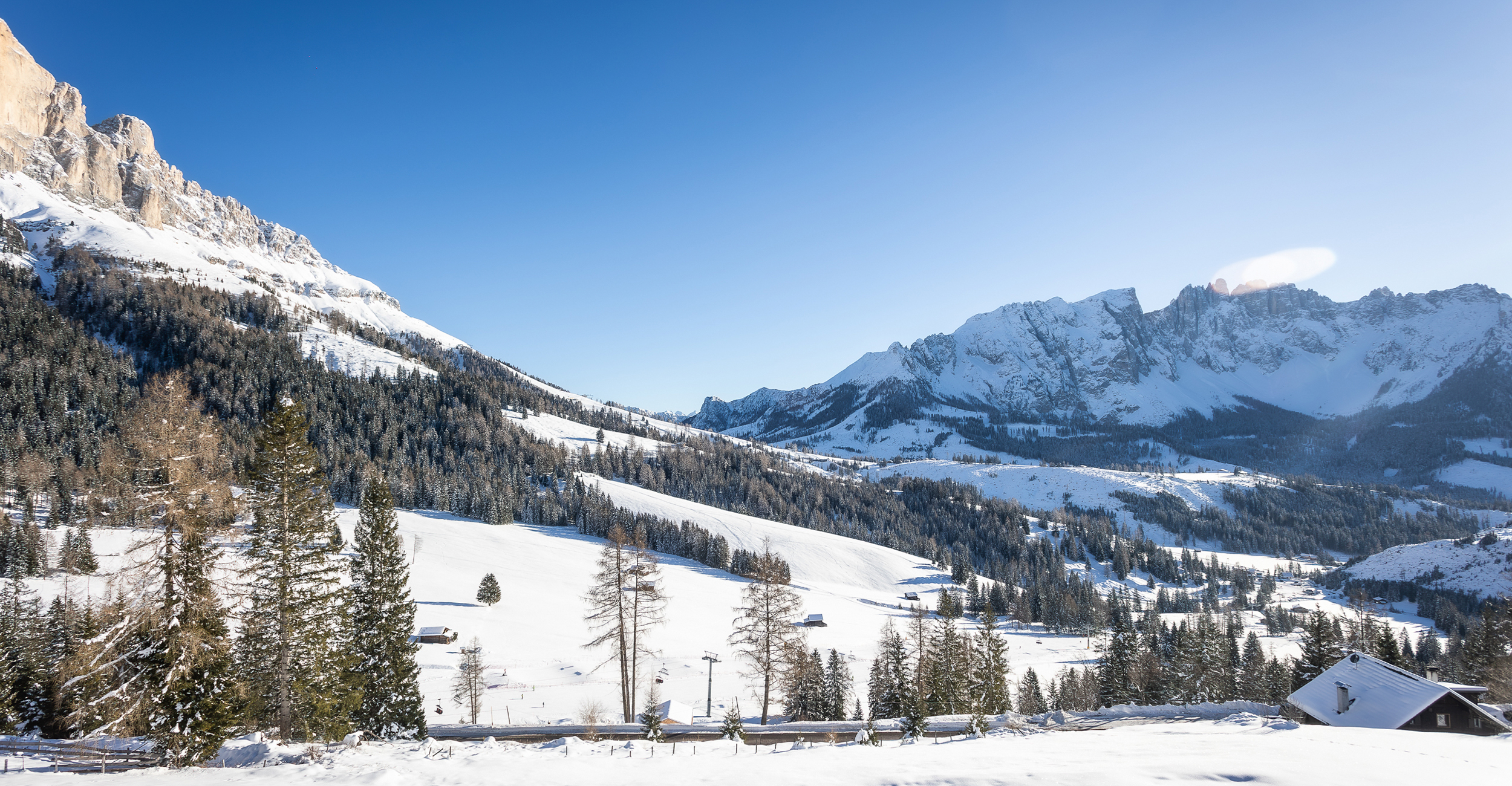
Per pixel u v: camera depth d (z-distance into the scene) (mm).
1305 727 25375
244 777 19000
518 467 195250
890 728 34062
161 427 21594
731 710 36031
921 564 179000
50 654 39344
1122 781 14969
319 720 28078
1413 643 130125
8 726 35875
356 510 133000
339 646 32500
